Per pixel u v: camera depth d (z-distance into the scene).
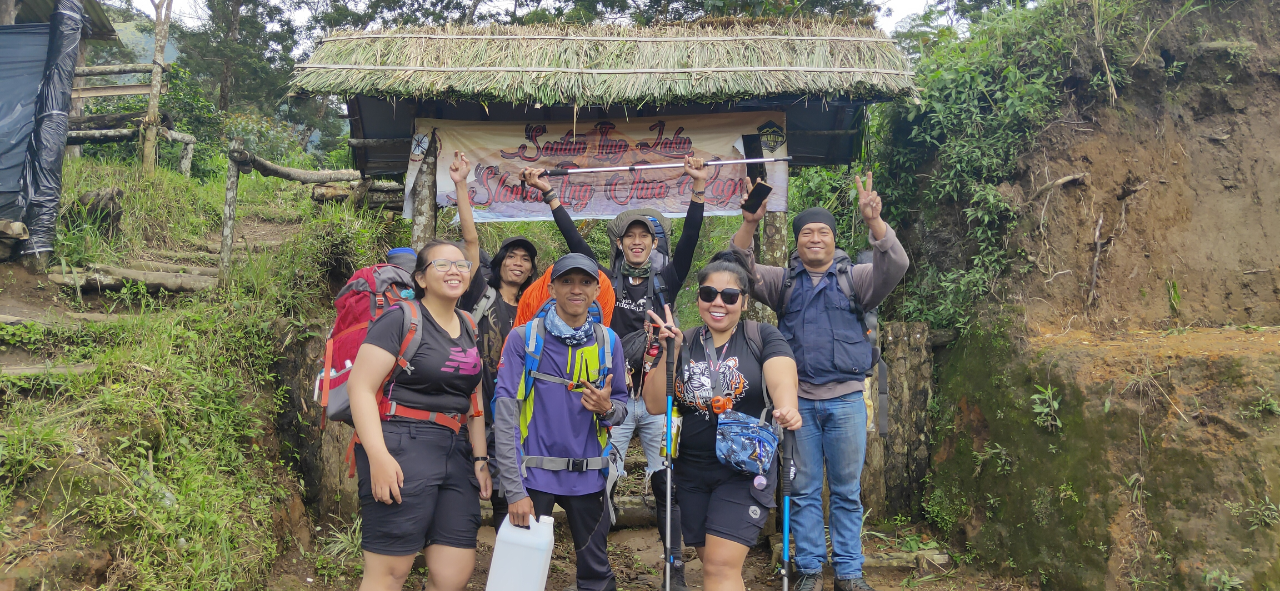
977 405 4.96
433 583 3.05
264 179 9.09
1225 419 3.85
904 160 5.77
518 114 5.35
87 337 4.26
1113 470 4.11
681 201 5.36
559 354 3.21
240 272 5.14
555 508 5.12
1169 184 5.11
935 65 5.66
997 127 5.32
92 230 5.27
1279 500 3.60
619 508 5.18
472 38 4.96
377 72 4.70
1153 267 5.01
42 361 4.05
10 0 7.96
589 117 5.30
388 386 2.96
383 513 2.88
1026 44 5.27
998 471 4.68
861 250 6.04
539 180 4.22
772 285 4.10
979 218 5.29
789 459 3.25
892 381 5.29
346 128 28.25
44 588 2.90
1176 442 3.94
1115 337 4.78
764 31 5.09
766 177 5.36
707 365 3.20
